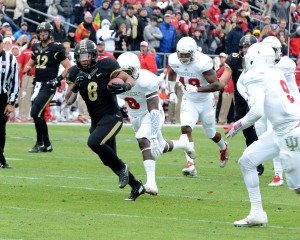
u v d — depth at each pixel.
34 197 28.09
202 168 39.00
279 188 31.88
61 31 65.19
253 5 87.88
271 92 22.47
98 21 70.00
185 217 24.47
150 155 28.88
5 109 35.88
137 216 24.47
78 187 30.94
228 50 73.94
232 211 25.70
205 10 77.69
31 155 42.72
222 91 67.75
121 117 27.05
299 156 22.55
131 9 70.81
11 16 73.38
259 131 34.53
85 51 25.86
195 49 34.38
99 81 26.31
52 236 21.02
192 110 35.41
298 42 71.25
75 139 52.97
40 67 43.06
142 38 71.31
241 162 23.00
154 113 28.27
